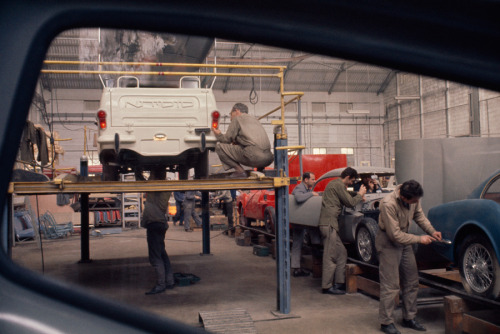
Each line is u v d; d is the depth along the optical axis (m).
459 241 3.99
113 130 4.23
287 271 4.58
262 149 4.73
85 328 0.69
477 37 1.46
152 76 4.27
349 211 6.05
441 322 4.18
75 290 0.73
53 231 12.03
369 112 25.34
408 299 4.02
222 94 24.20
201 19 1.01
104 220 14.99
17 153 0.72
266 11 1.11
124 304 0.75
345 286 5.74
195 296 5.29
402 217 3.86
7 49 0.72
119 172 6.24
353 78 25.53
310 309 4.70
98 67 3.93
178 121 4.35
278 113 26.67
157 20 0.94
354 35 1.29
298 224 6.35
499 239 3.41
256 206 10.33
